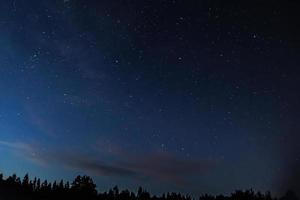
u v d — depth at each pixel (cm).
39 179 9388
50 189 9262
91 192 9856
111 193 10250
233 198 9506
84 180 10138
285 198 6078
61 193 9031
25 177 9281
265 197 9400
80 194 9438
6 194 7962
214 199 9500
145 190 10519
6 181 9012
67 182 9819
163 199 10131
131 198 10044
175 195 10331
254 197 9462
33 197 8250
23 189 8650
